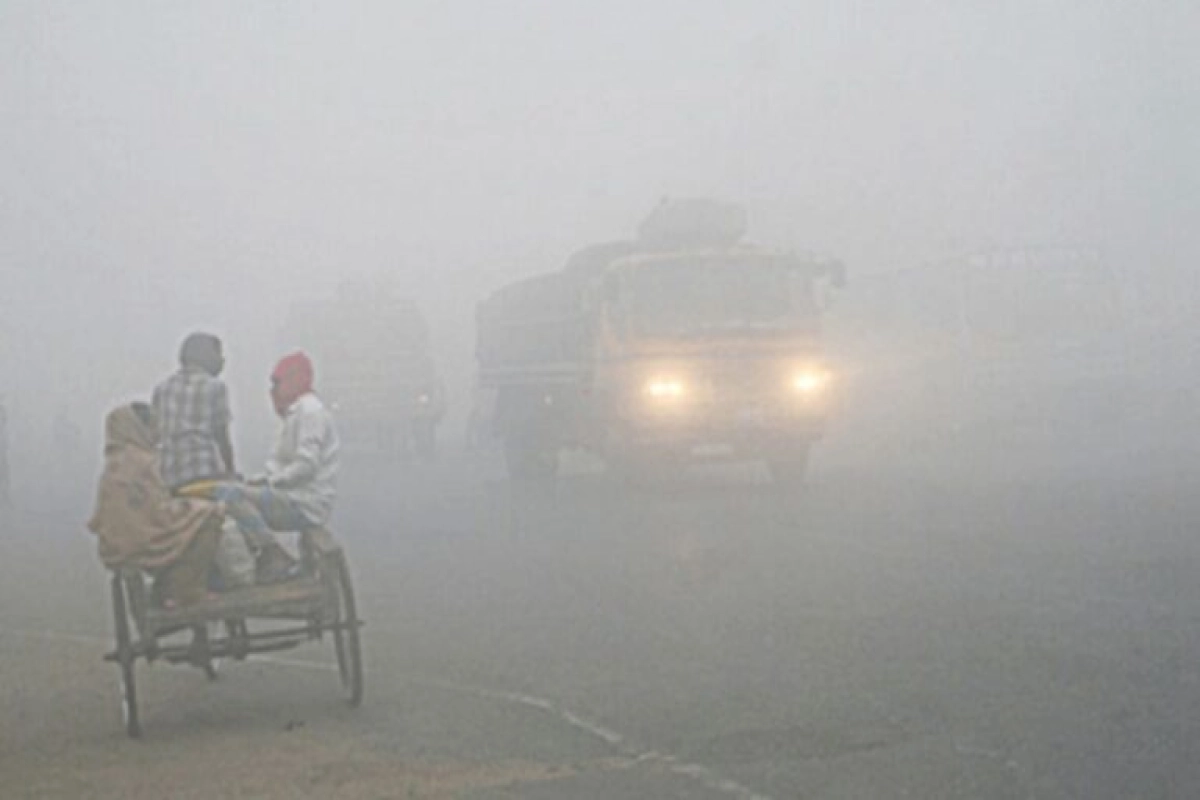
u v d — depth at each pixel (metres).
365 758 7.80
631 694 8.88
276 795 7.18
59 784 7.65
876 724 7.81
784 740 7.61
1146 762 6.83
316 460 9.32
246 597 8.72
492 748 7.84
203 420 9.45
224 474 9.40
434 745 7.99
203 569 8.60
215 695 9.72
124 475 8.59
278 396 9.58
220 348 9.78
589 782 7.08
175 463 9.37
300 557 9.55
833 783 6.81
